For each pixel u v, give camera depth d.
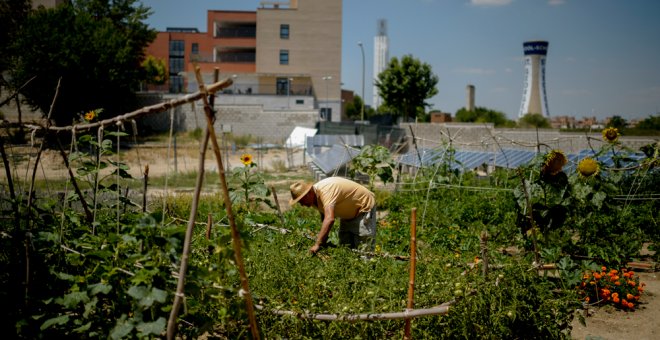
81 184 13.45
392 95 49.41
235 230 3.16
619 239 7.73
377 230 8.71
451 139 14.55
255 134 44.59
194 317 3.50
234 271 3.53
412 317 3.64
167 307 3.17
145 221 3.17
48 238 3.62
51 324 3.15
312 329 3.84
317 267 4.71
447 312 3.58
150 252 3.27
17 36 31.70
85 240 3.75
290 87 56.03
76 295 3.22
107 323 3.32
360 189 6.09
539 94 141.75
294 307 3.91
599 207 6.94
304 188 5.83
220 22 61.38
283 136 44.78
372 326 3.86
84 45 31.48
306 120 44.75
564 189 6.27
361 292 4.11
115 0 44.00
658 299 6.17
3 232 3.85
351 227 6.18
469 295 4.04
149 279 3.13
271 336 3.82
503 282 4.25
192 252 4.77
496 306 4.07
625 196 10.18
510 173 13.35
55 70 29.92
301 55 57.00
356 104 82.56
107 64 32.56
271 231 6.20
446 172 14.08
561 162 6.20
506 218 9.18
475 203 11.16
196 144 34.50
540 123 49.81
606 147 9.18
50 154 18.44
